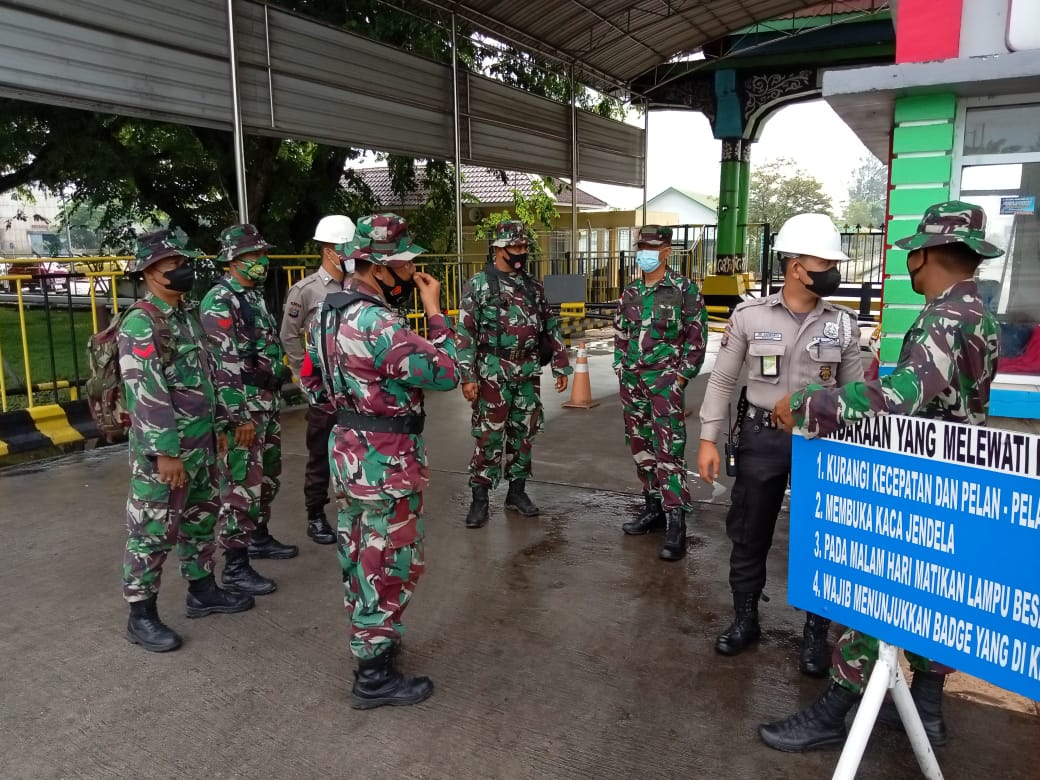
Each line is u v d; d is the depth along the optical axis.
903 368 2.09
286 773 2.44
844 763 2.05
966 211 2.23
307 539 4.57
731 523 3.18
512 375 4.71
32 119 11.90
